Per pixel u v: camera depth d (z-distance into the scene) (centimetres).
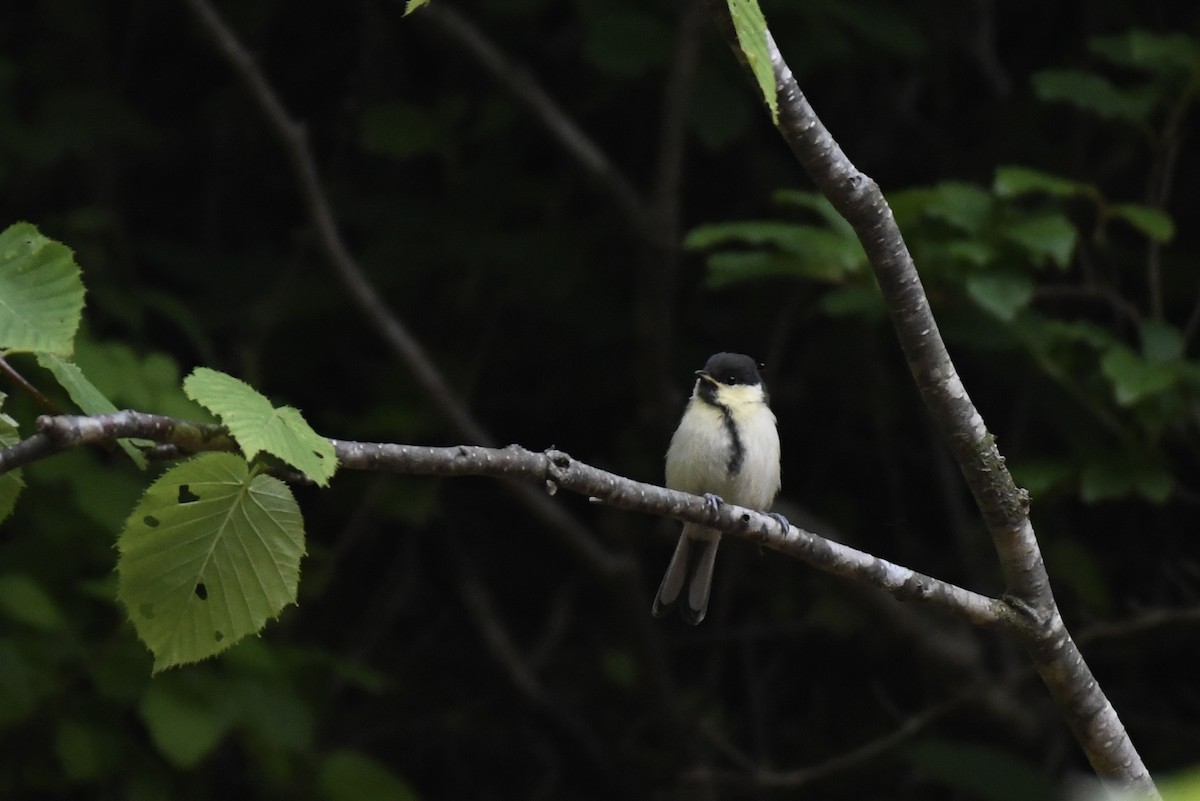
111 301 1077
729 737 1370
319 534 1348
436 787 1354
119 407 878
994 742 1273
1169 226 879
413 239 1238
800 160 486
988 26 1373
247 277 1274
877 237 496
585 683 1377
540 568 1416
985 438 536
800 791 1336
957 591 549
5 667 859
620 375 1355
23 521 935
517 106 1212
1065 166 1294
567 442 1381
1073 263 1256
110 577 900
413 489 1209
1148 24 1323
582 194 1338
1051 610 552
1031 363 1046
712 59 1162
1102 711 564
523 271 1220
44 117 1198
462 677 1388
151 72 1376
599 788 1352
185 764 859
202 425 415
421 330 1323
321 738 1195
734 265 916
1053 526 1278
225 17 1348
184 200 1400
